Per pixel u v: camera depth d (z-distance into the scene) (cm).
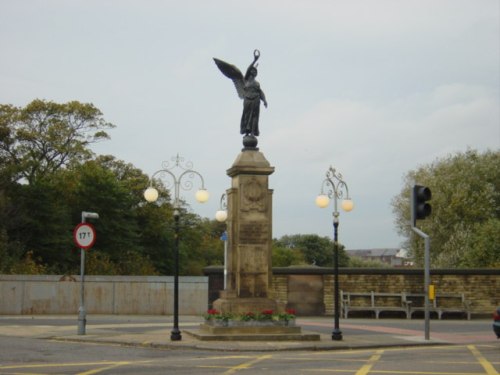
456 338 2289
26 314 3266
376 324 2870
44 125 6162
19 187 5400
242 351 1845
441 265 5141
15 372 1390
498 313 2123
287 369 1459
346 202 2195
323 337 2183
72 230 5747
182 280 3372
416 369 1470
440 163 5950
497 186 5769
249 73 2288
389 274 3306
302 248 11125
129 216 6241
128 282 3356
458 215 5516
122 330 2384
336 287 2138
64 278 3316
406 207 5772
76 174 5959
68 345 1941
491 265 4684
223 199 2834
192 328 2483
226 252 2488
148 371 1412
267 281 2172
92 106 6353
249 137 2241
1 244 4569
